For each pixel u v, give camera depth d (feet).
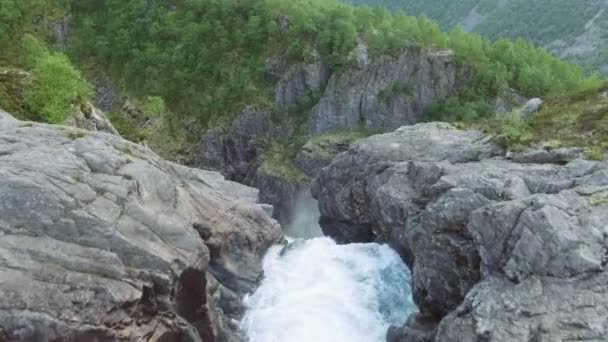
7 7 329.31
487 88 331.16
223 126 322.96
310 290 164.04
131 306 107.34
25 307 98.53
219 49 336.08
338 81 323.37
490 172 149.79
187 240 122.72
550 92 328.90
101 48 346.54
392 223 175.52
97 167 126.11
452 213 141.69
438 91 329.52
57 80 200.85
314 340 146.72
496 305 114.62
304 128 324.39
